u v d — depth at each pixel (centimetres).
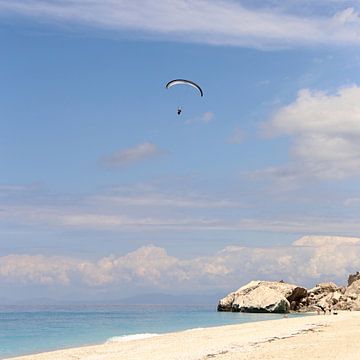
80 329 9819
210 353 4403
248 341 5350
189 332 7100
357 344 4766
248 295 14075
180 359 4109
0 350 6062
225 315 13175
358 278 15638
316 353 4150
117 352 4894
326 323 7738
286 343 5000
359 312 12138
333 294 14125
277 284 14300
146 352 4750
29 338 7738
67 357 4628
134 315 17550
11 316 17750
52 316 17462
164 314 17988
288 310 13438
